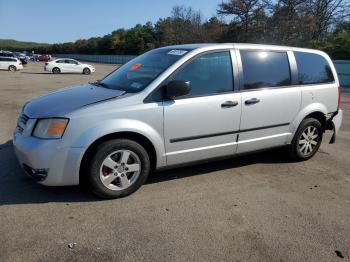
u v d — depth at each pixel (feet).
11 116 29.01
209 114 14.51
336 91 19.16
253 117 15.84
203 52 14.64
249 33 139.54
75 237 10.71
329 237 11.43
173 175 16.01
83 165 12.82
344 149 21.65
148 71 14.64
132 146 13.12
